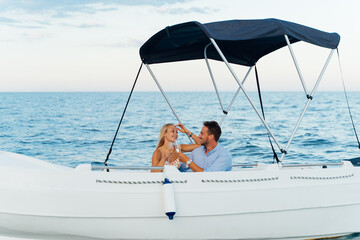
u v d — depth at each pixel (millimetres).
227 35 4414
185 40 5207
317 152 11352
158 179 4070
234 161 10086
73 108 32812
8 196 3895
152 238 4137
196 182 4133
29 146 13117
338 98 47219
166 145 4625
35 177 3918
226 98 53688
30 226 3984
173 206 3912
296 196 4422
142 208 4008
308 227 4559
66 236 4105
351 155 10922
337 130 16594
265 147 12031
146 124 19516
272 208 4336
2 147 13023
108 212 3961
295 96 58312
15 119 22906
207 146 4711
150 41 5078
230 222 4246
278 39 5418
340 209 4652
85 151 11883
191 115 24797
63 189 3898
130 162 10125
